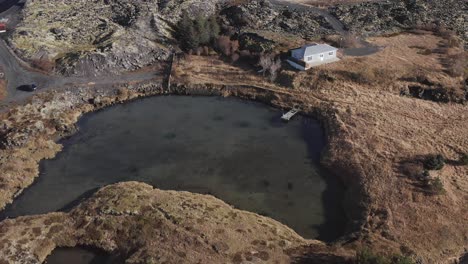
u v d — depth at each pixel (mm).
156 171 67500
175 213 56094
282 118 79500
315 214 59781
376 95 82125
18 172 65812
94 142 74312
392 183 61781
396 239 53219
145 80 89375
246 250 51312
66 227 55594
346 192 63000
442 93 80875
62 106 81250
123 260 51375
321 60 90000
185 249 51156
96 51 91062
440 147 68500
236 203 61250
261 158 70438
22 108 77562
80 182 65500
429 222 55281
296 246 52844
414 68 86250
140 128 78000
